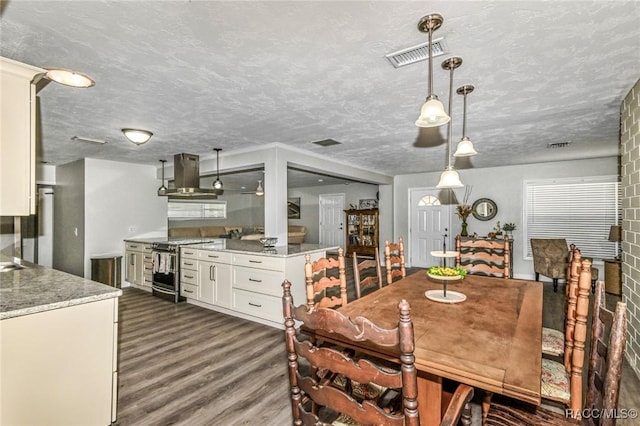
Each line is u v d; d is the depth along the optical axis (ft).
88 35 5.49
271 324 11.73
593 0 4.63
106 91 7.98
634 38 5.66
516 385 3.29
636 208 7.96
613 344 3.20
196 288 14.23
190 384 7.62
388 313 5.60
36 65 6.55
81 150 15.17
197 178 16.17
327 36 5.58
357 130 11.74
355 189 30.19
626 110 8.55
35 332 5.20
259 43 5.79
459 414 3.51
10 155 5.41
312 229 33.04
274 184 13.82
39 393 5.23
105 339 6.00
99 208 17.61
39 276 7.36
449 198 22.95
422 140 13.30
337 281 7.07
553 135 12.68
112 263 17.28
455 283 8.03
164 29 5.32
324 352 3.28
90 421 5.77
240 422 6.24
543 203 19.61
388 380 2.86
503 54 6.27
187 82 7.47
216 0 4.56
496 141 13.73
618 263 15.26
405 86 7.77
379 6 4.74
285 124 10.90
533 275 19.80
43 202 20.29
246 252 12.30
